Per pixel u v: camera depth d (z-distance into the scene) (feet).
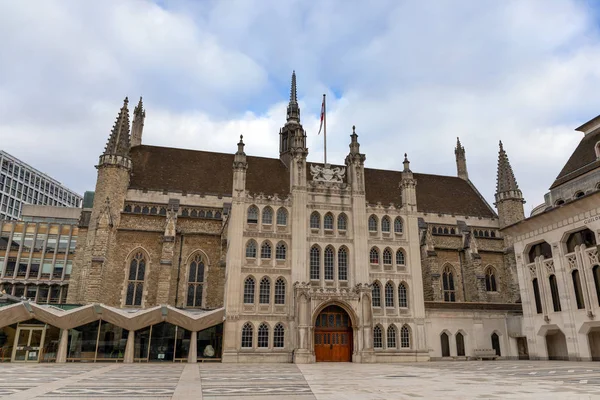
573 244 150.71
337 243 170.19
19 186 600.39
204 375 95.20
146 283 186.39
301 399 53.83
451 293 221.46
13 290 291.38
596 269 140.36
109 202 192.34
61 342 142.00
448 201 259.80
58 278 298.15
